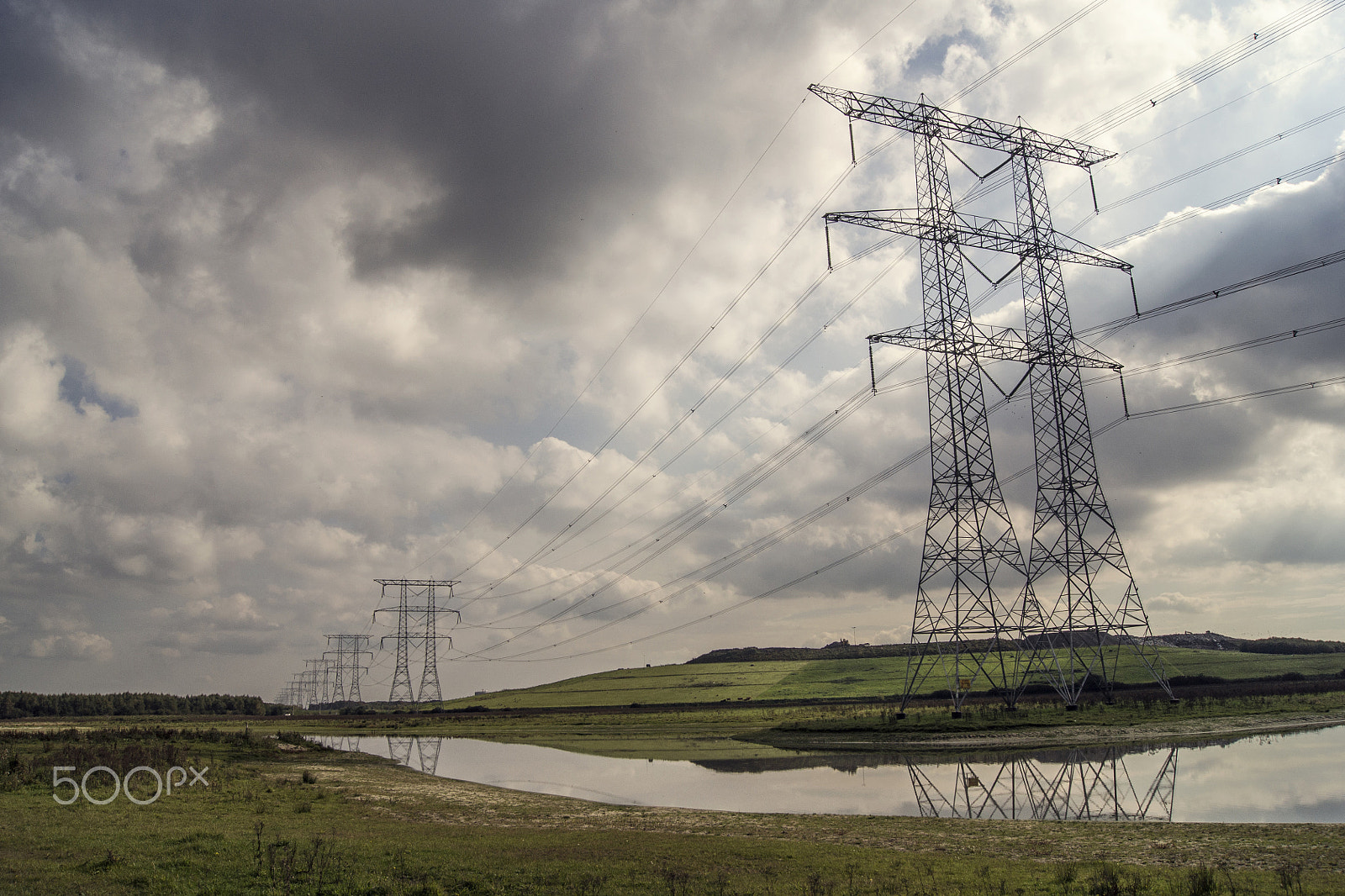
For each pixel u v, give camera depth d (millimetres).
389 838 28172
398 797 41125
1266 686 95000
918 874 22500
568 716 130125
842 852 26078
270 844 24750
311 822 31531
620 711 133500
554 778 54094
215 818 31094
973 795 39344
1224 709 70250
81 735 65188
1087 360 85625
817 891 19938
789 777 49938
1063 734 60750
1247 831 27453
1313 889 19453
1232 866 22875
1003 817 33469
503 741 91938
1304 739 55438
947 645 76938
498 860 24094
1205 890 19500
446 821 33938
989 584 75688
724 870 23172
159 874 20922
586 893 20141
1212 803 34875
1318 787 38312
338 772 55406
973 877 21984
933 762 52438
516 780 53250
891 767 51406
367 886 20406
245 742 70938
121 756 44062
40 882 19938
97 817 29625
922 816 33938
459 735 102688
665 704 148375
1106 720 65250
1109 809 34125
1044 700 88625
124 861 22328
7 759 43000
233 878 20969
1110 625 80375
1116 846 26219
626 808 38094
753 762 58625
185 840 25562
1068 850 25984
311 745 78438
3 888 19188
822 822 32750
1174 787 39062
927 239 80812
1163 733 59344
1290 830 27219
